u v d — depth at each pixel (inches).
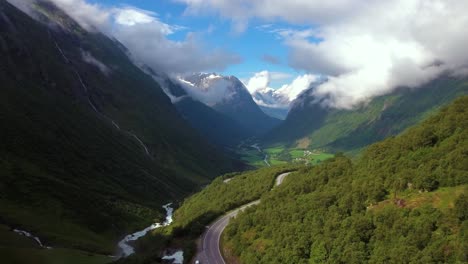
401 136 3954.2
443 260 2284.7
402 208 2829.7
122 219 7731.3
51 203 6643.7
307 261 2989.7
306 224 3373.5
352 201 3267.7
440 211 2603.3
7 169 6820.9
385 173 3383.4
